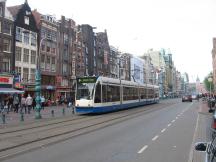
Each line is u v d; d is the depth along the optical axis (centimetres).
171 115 3384
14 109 3869
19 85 5534
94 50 9038
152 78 15162
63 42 7312
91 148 1338
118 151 1264
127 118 2989
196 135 1762
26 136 1716
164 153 1219
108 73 9988
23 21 5878
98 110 3388
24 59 5900
